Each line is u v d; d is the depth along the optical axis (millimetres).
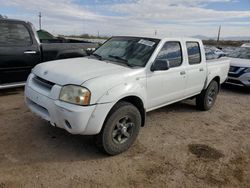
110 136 3584
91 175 3252
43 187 2953
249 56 9766
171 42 4738
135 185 3125
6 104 5652
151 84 4199
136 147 4082
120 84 3600
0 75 6004
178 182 3254
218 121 5613
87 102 3256
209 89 6035
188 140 4508
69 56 7215
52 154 3676
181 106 6469
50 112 3447
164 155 3902
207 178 3389
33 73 4051
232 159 3949
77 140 4129
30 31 6441
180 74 4887
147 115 5633
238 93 8625
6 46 5965
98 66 3955
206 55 6117
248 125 5500
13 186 2932
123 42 4820
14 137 4094
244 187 3266
